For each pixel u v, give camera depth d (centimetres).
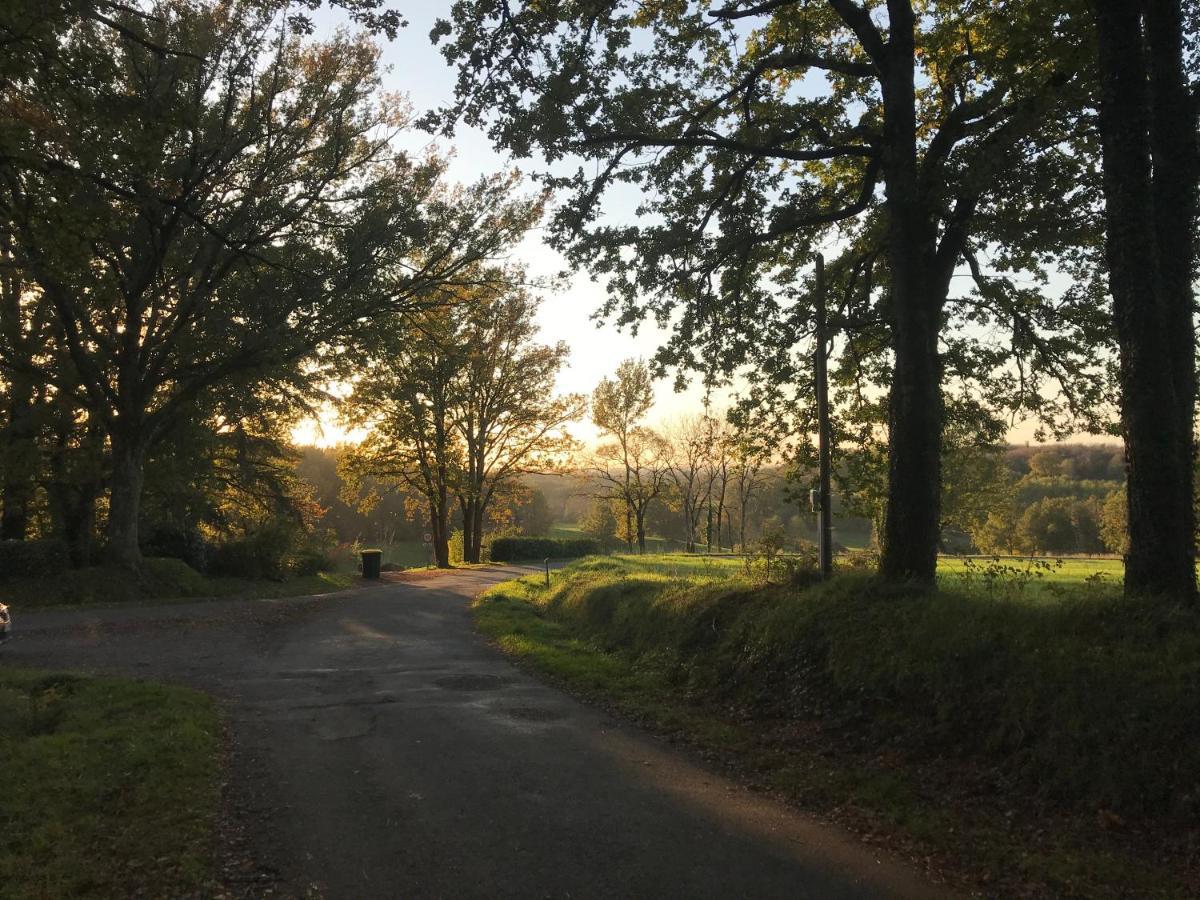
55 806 566
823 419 1207
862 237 1491
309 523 4172
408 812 581
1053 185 1088
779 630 993
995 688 705
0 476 2250
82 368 2138
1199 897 454
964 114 1137
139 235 1956
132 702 859
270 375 2375
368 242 2189
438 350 3059
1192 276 906
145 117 930
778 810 601
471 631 1623
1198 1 1012
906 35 1063
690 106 1276
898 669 796
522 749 754
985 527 5781
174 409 2345
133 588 2144
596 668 1162
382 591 2620
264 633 1551
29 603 1931
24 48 862
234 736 791
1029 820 573
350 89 2180
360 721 860
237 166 2075
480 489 4812
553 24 1091
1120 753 581
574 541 5353
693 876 477
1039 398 1424
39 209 981
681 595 1298
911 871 491
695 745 792
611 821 566
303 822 561
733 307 1388
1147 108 788
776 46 1353
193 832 532
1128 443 779
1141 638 677
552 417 4772
